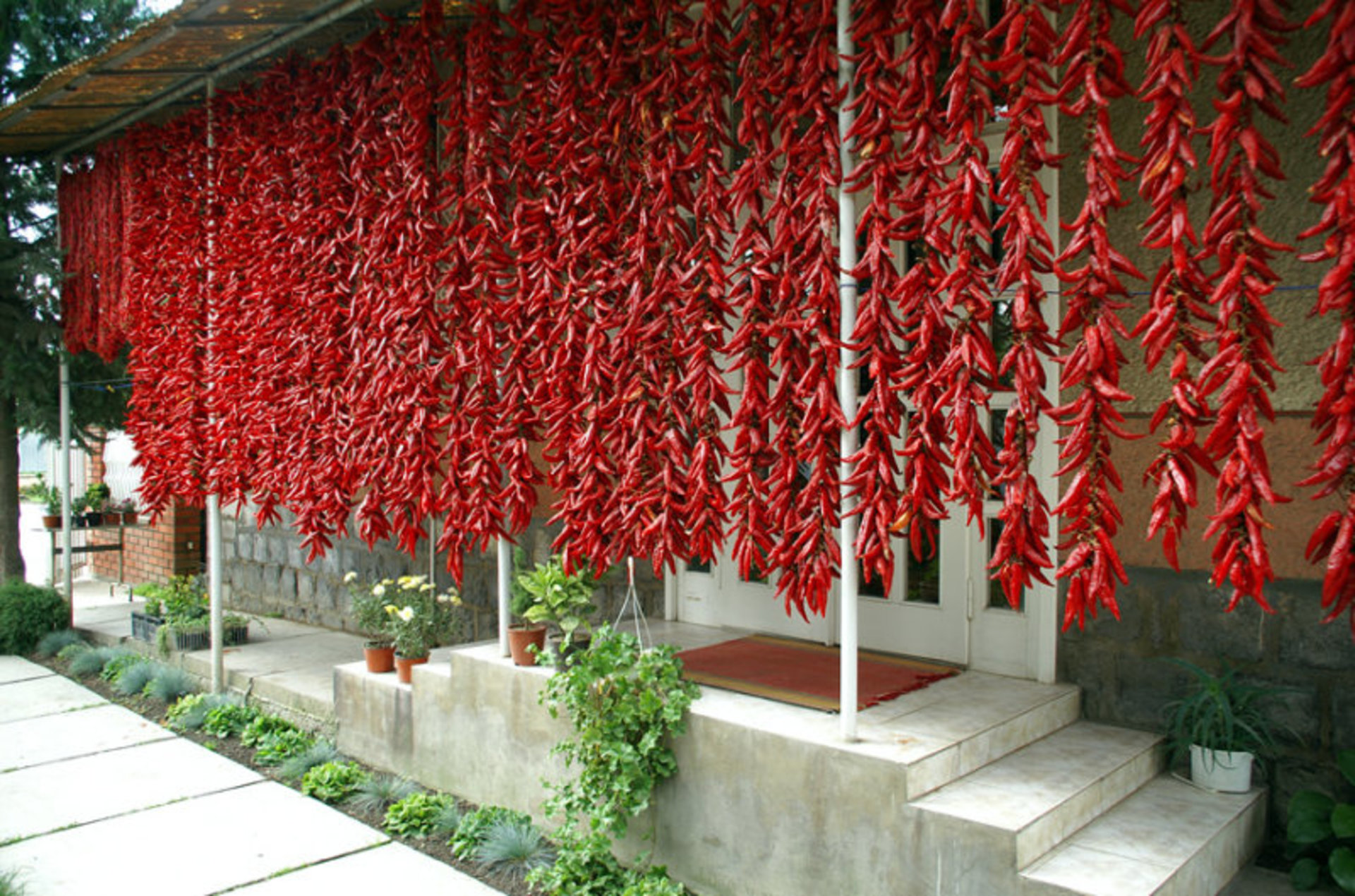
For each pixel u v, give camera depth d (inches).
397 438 168.7
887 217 108.1
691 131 129.0
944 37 106.0
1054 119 142.6
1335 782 121.9
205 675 241.3
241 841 154.4
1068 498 90.5
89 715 227.1
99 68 213.9
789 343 117.5
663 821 137.7
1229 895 112.8
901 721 127.5
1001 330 154.3
